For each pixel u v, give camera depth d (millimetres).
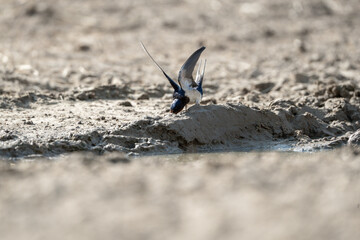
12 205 15070
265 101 31500
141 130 24859
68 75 37688
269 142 26344
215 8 60875
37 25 53281
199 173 17906
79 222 13781
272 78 38469
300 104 29453
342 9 62594
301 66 42500
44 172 18266
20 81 34500
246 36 52969
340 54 47031
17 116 26938
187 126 24906
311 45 50781
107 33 52250
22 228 13633
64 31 52250
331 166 18938
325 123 28297
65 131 24484
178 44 49625
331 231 13070
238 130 26344
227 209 14375
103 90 32625
